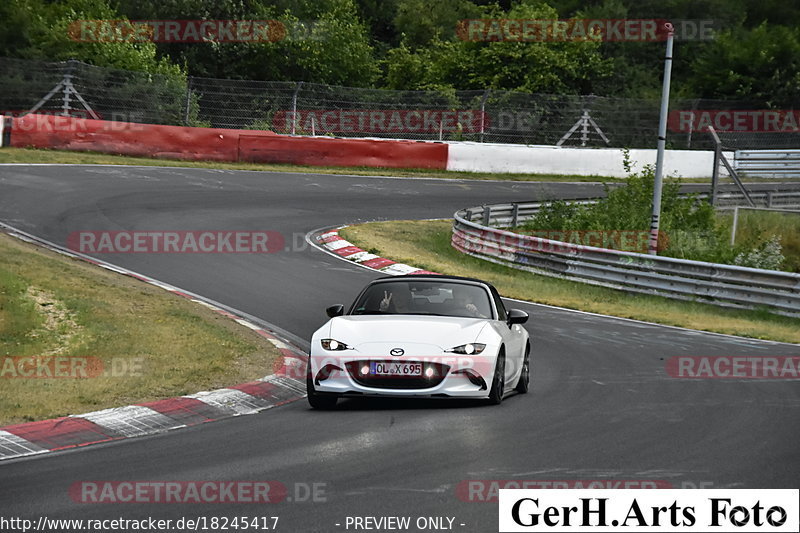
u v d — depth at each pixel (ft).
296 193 403.34
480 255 337.93
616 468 89.15
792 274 257.96
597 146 581.94
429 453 94.22
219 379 137.18
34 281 190.90
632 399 130.11
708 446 99.55
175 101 493.77
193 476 85.35
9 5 571.28
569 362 165.89
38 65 474.90
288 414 118.93
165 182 385.91
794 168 576.61
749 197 472.03
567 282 303.27
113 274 227.20
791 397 134.00
